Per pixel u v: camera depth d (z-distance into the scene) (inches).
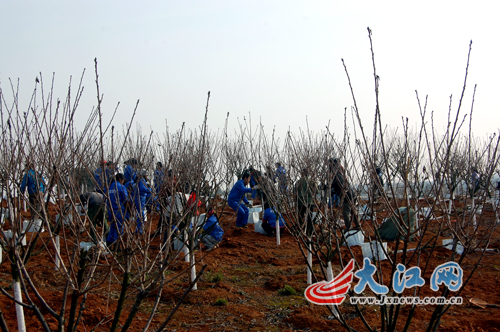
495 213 115.2
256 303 197.8
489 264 262.8
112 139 100.0
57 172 96.7
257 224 402.9
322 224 152.5
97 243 104.4
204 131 114.3
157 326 165.3
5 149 111.8
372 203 115.4
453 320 169.6
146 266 105.7
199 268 253.4
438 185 115.0
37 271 228.7
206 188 222.4
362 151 110.6
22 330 115.9
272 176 184.2
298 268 258.5
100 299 184.5
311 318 170.9
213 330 164.6
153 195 132.3
